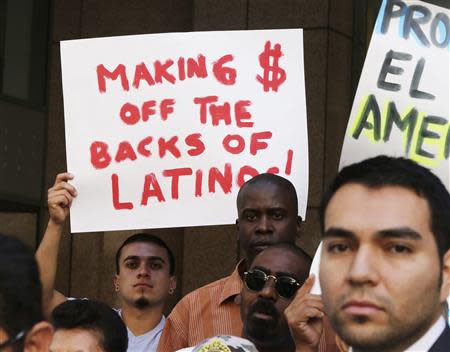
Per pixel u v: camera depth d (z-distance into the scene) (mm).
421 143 6801
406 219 3701
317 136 13742
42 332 3211
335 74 13984
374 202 3732
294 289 6680
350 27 14359
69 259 14805
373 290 3678
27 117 14602
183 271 14086
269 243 7688
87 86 8773
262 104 8594
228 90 8641
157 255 9422
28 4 14742
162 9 14953
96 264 14727
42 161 14750
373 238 3713
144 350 9305
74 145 8727
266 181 7777
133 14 15094
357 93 6902
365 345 3688
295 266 6691
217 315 7934
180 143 8633
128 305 9398
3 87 14320
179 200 8586
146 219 8586
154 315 9414
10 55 14453
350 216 3738
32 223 14859
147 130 8680
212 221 8539
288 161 8508
